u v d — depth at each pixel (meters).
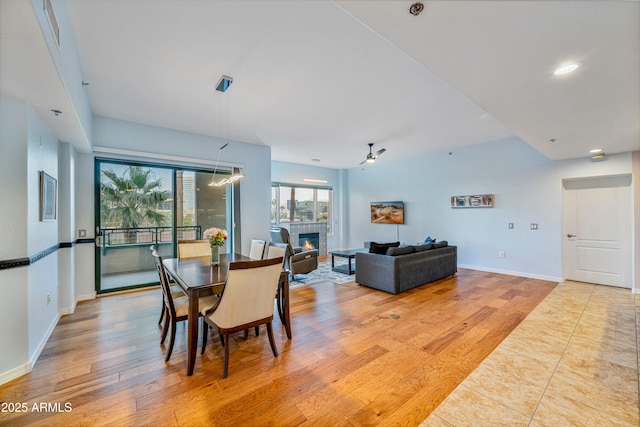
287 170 7.79
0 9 1.23
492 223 5.73
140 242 4.51
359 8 1.38
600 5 1.36
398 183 7.45
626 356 2.46
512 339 2.79
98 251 4.09
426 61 1.90
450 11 1.40
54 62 1.69
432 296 4.20
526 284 4.83
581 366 2.31
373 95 3.29
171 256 4.79
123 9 1.89
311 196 8.46
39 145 2.53
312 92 3.19
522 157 5.32
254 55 2.45
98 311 3.51
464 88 2.30
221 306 2.21
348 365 2.32
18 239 2.18
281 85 3.02
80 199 3.90
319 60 2.53
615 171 4.45
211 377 2.15
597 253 4.82
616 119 2.98
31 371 2.21
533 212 5.22
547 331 2.97
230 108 3.69
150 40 2.24
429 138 5.29
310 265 5.40
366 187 8.34
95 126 3.94
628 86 2.24
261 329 3.04
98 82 2.96
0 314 2.05
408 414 1.77
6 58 1.64
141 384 2.05
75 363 2.33
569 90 2.32
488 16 1.45
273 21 2.01
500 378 2.15
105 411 1.77
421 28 1.55
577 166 4.78
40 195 2.53
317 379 2.13
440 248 5.24
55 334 2.86
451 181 6.34
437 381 2.11
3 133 2.12
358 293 4.37
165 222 4.74
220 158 5.13
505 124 3.13
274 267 2.38
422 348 2.61
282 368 2.27
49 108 2.37
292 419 1.72
